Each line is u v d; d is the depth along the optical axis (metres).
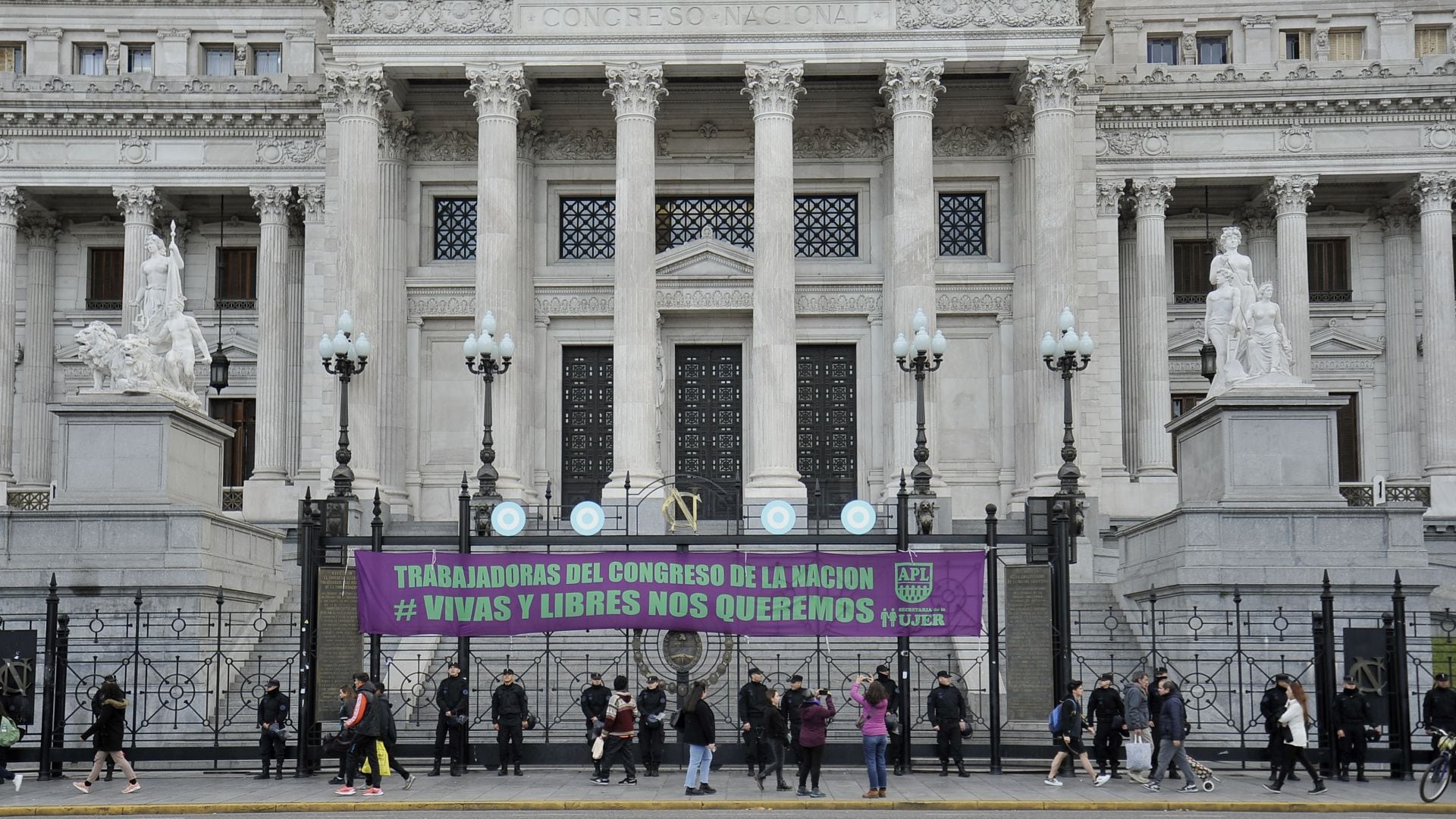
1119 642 43.25
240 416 70.25
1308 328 65.56
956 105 63.97
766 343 57.94
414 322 63.69
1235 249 44.34
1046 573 33.66
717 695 40.28
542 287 64.12
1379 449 69.06
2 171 67.44
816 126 65.00
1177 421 45.91
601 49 59.28
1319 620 34.53
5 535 41.47
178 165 67.44
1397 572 33.94
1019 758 35.97
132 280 67.06
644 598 34.41
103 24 74.81
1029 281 61.84
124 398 42.22
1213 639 38.06
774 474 57.16
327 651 33.84
